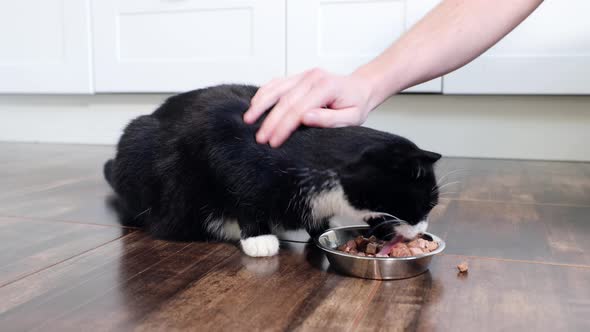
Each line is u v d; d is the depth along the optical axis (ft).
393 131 8.13
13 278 3.20
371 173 3.37
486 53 7.36
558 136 7.64
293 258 3.63
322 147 3.46
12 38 9.13
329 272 3.35
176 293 2.99
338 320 2.66
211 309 2.79
